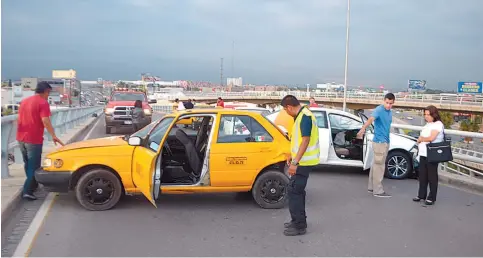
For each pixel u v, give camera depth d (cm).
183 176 707
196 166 697
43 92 695
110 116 1892
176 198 748
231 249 514
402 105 6222
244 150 681
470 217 689
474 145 2809
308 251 514
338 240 558
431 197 764
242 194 789
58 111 1516
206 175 674
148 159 621
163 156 721
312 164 570
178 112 707
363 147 962
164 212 663
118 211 660
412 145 1021
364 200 785
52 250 496
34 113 688
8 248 501
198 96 8225
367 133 940
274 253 504
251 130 695
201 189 677
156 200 730
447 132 1106
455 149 1998
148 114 1922
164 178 701
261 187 693
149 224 602
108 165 648
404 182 986
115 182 659
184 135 703
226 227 599
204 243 532
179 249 509
